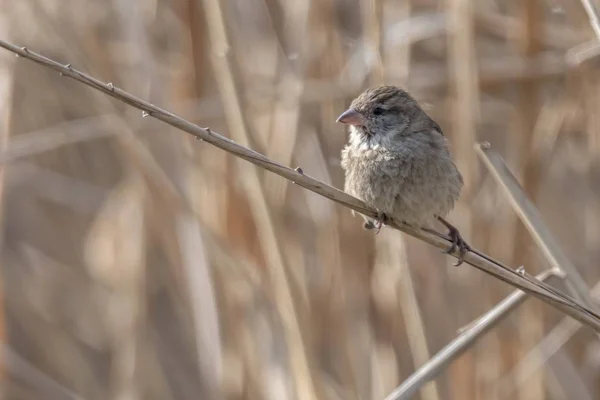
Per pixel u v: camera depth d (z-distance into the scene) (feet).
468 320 33.35
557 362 36.32
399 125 25.23
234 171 31.99
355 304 32.40
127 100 18.67
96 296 39.63
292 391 30.63
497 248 32.89
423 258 34.14
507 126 36.11
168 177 33.06
